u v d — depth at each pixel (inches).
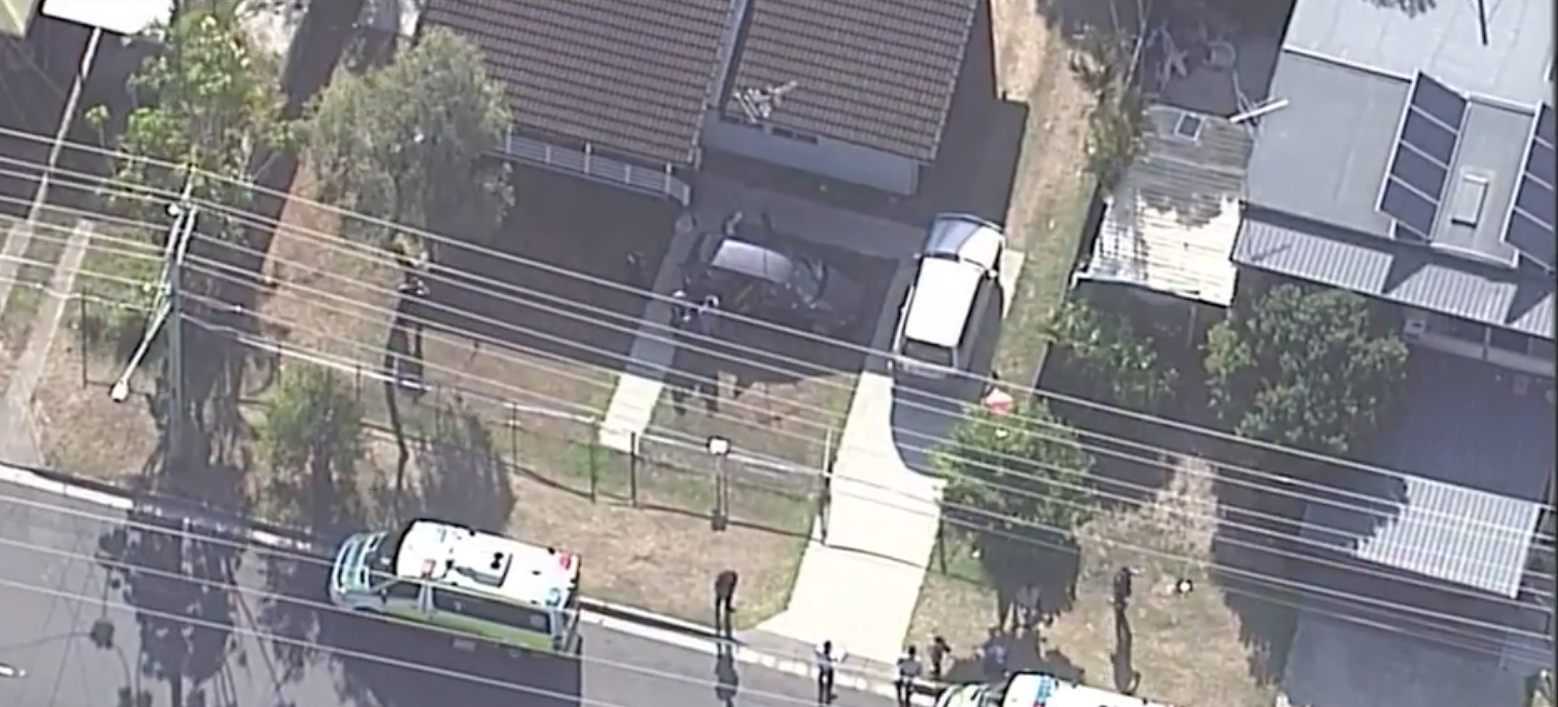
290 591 1943.9
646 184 2090.3
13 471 1979.6
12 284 2046.0
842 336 2048.5
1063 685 1845.5
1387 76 1964.8
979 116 2130.9
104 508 1971.0
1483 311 1903.3
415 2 2164.1
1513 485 1926.7
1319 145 1948.8
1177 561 1958.7
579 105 2032.5
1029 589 1953.7
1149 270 2003.0
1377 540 1920.5
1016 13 2167.8
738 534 1975.9
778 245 2073.1
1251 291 1947.6
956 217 2064.5
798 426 2016.5
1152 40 2145.7
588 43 2041.1
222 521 1969.7
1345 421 1899.6
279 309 2042.3
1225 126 2063.2
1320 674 1927.9
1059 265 2070.6
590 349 2043.6
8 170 2084.2
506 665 1924.2
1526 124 1936.5
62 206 2071.9
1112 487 1978.3
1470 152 1932.8
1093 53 2139.5
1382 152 1940.2
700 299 2049.7
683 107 2027.6
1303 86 1969.7
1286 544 1952.5
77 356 2021.4
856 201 2110.0
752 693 1920.5
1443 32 1983.3
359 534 1955.0
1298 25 1993.1
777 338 2047.2
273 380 2018.9
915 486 1990.7
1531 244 1895.9
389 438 2000.5
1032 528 1939.0
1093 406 2003.0
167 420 1998.0
